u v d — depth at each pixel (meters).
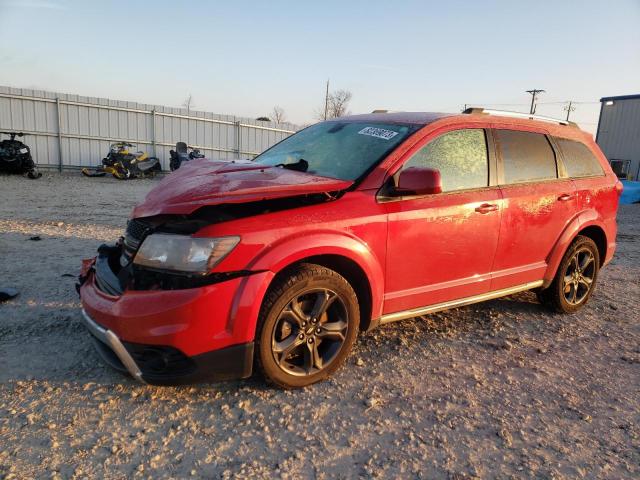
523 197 4.24
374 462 2.61
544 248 4.55
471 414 3.11
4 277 5.19
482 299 4.20
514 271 4.35
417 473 2.54
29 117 18.25
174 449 2.63
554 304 4.91
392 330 4.35
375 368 3.64
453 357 3.90
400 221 3.47
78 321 4.15
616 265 7.47
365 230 3.31
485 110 4.33
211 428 2.83
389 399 3.23
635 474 2.62
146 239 2.94
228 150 23.39
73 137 19.25
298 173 3.65
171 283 2.83
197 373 2.89
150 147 21.17
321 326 3.27
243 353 2.94
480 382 3.52
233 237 2.86
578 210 4.77
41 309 4.37
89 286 3.22
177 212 2.80
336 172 3.66
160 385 2.88
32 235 7.43
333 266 3.41
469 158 3.99
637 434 2.99
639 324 4.86
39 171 18.48
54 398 3.03
